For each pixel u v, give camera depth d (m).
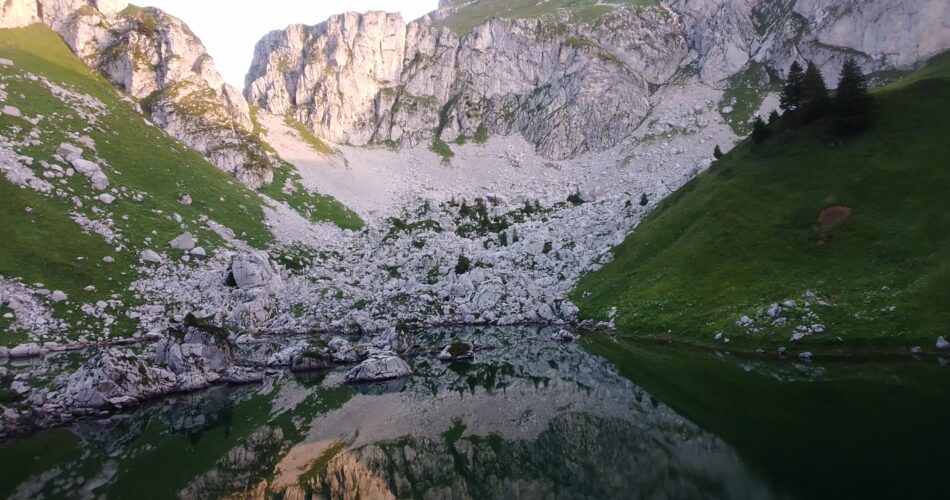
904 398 31.41
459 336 82.38
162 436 35.53
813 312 55.66
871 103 80.69
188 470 28.55
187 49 181.12
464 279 106.38
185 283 93.69
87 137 120.75
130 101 153.25
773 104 196.12
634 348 63.09
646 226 99.50
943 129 71.81
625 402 38.59
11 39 144.62
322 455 30.81
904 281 54.12
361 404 44.09
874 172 70.75
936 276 52.31
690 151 186.75
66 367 55.09
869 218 65.19
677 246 84.62
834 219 68.12
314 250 132.62
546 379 50.34
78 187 102.94
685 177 120.25
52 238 87.25
